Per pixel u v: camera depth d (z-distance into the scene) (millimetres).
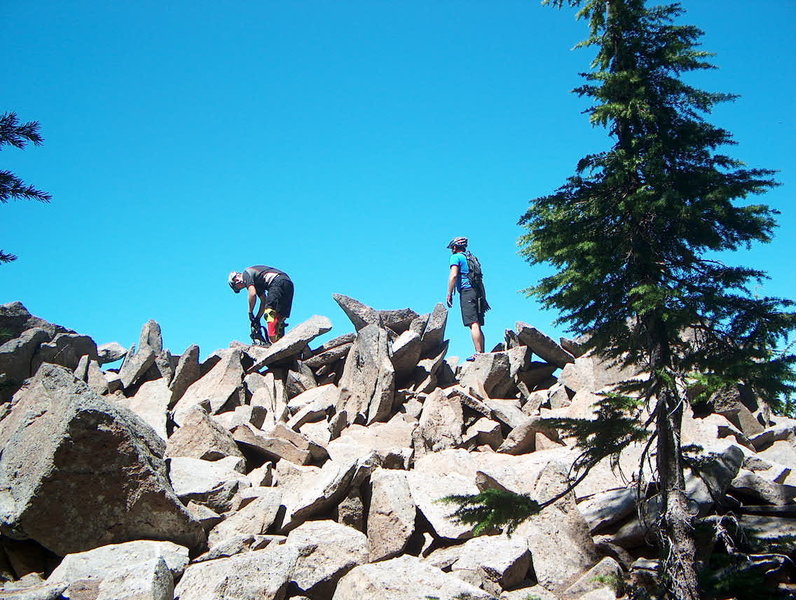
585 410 12250
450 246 16812
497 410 12703
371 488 9625
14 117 8711
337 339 15805
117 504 8586
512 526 7973
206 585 7629
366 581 7727
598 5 9266
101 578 7609
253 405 14109
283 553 8195
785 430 12461
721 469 9617
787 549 8812
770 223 8516
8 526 8312
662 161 8664
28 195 8680
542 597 8188
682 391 8109
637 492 8367
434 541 9250
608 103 9016
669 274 8633
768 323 7977
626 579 8570
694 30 9109
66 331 17375
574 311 8844
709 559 8531
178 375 14820
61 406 9055
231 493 9844
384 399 13305
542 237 8844
